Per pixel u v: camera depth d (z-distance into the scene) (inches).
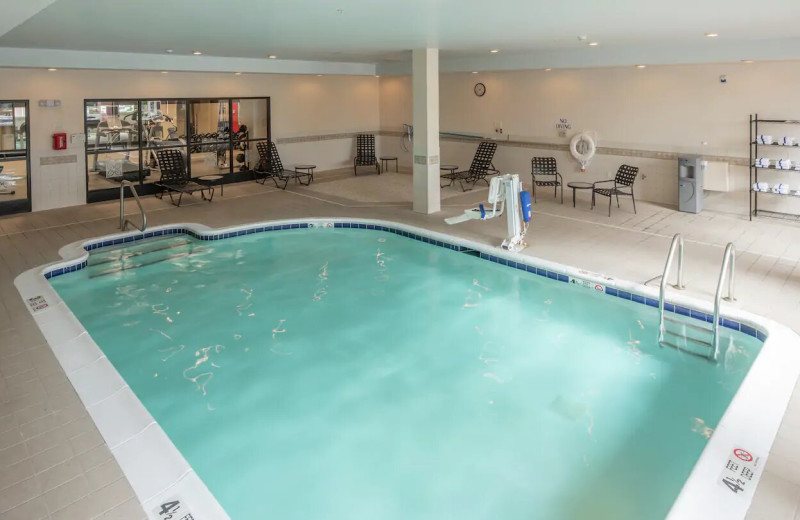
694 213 345.7
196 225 327.0
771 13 204.8
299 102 509.7
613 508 118.3
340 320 215.5
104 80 386.9
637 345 190.7
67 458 118.7
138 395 163.2
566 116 414.9
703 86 344.2
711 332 195.0
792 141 309.0
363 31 255.9
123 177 409.7
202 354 188.1
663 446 138.6
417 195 358.0
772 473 112.3
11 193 358.3
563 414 152.6
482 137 472.4
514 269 264.2
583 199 394.6
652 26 240.1
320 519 115.8
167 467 115.8
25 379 151.7
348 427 148.2
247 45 312.5
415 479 128.0
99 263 278.4
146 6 185.6
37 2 109.7
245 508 119.1
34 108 358.9
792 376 148.9
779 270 235.5
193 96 437.1
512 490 124.0
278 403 159.5
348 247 307.1
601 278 229.3
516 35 273.4
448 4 186.1
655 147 373.1
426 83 336.8
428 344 195.3
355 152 563.8
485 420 150.7
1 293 217.9
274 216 350.0
